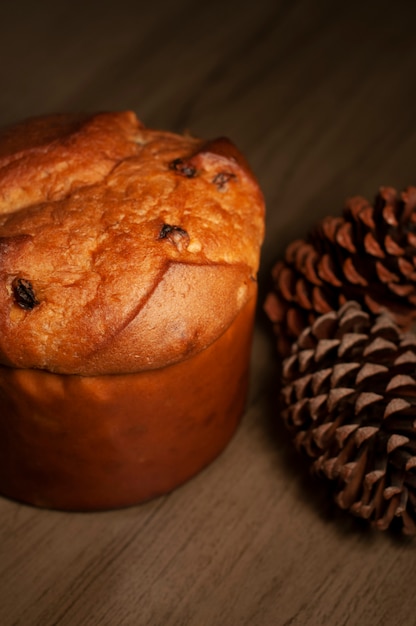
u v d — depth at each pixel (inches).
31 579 27.4
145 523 28.4
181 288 25.1
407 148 37.4
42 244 25.2
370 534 28.1
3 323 24.8
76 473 27.1
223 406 27.8
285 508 28.7
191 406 26.7
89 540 28.1
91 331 24.8
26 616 26.8
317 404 26.6
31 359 25.0
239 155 28.1
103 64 40.7
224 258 26.0
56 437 26.2
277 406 30.7
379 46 41.5
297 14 43.3
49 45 41.4
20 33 42.1
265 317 32.7
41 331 24.8
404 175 36.5
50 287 25.0
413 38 41.8
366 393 26.5
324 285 29.6
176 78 40.2
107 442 26.4
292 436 28.7
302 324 30.0
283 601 27.0
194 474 29.0
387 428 26.5
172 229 25.5
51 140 26.8
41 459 26.8
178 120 38.6
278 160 37.2
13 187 26.4
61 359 24.9
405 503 26.1
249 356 28.8
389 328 27.5
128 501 28.3
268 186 36.3
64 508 28.3
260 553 27.8
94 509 28.3
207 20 42.9
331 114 38.8
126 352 24.9
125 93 39.5
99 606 26.9
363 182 36.3
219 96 39.5
